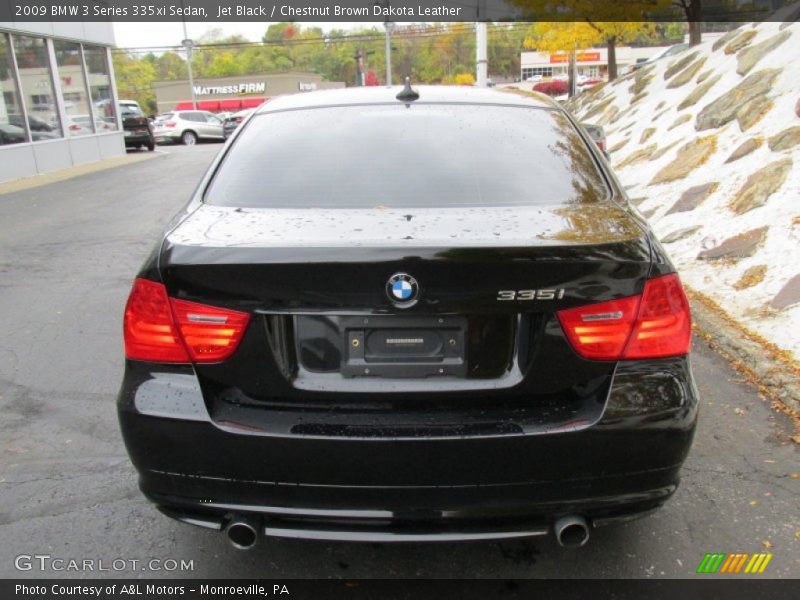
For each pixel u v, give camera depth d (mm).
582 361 2168
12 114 15461
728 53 10141
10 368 4570
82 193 12812
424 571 2621
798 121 6887
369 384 2193
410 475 2123
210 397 2205
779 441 3439
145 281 2260
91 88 19438
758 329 4508
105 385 4301
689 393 2238
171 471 2221
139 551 2754
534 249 2096
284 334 2186
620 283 2172
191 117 32688
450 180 2676
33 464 3393
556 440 2115
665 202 7297
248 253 2133
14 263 7383
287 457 2129
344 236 2215
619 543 2742
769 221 5742
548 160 2844
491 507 2164
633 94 12766
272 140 2990
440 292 2094
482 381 2193
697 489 3072
